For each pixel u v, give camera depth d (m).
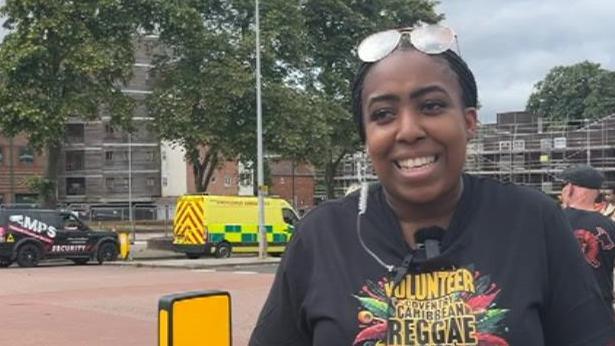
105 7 30.81
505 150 64.94
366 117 2.04
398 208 1.98
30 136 30.16
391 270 1.91
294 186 71.69
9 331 11.94
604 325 1.94
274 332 2.11
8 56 29.77
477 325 1.83
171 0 32.56
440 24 2.07
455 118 1.96
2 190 70.75
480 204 1.99
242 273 23.25
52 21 29.61
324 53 38.28
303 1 38.09
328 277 1.97
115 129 35.00
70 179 72.25
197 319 3.50
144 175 73.69
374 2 39.94
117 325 12.54
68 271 24.69
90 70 29.73
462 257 1.91
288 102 33.69
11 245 26.92
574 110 87.50
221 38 33.47
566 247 1.96
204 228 30.28
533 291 1.87
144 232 53.97
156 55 35.53
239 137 33.00
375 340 1.86
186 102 32.75
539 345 1.85
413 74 1.95
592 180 4.93
